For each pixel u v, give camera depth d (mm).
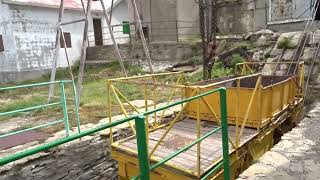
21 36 16453
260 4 15445
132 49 17469
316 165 3980
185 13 19016
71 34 19188
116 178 6922
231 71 11523
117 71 15883
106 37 21594
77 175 6133
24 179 5371
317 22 12859
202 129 5977
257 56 11984
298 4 13891
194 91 4895
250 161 5309
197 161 4180
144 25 20312
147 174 2316
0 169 5070
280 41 11430
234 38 14422
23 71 16609
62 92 6359
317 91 8805
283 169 3906
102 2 9656
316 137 4934
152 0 19828
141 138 2264
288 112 7117
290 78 7109
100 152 6535
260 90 5516
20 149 5758
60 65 18422
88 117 7957
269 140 6160
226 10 17188
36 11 17094
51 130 6965
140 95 10438
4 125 7512
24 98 11531
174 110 8031
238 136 5145
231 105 5980
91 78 15297
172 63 15523
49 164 5703
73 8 18766
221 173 4359
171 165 4395
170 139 5504
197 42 15492
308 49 10438
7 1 15516
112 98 9914
